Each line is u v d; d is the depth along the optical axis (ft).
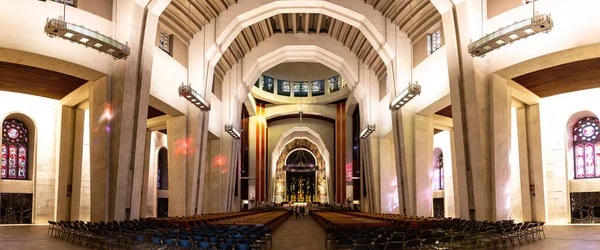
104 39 45.73
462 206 58.49
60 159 70.85
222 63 101.50
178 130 84.07
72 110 73.10
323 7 85.30
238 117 115.14
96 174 57.41
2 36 48.39
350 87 115.85
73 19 53.98
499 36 44.86
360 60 108.27
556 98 73.82
